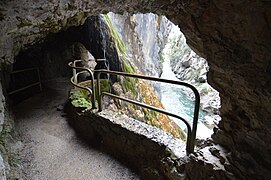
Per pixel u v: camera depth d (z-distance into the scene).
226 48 1.59
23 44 3.33
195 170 1.84
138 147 2.43
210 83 1.87
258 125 1.49
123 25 10.38
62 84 6.79
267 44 1.28
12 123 3.30
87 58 9.04
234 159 1.64
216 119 2.13
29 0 1.90
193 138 1.97
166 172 2.08
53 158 2.74
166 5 2.14
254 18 1.31
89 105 3.46
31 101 5.03
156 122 6.68
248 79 1.46
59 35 6.89
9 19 2.03
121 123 2.64
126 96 6.28
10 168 2.23
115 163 2.61
